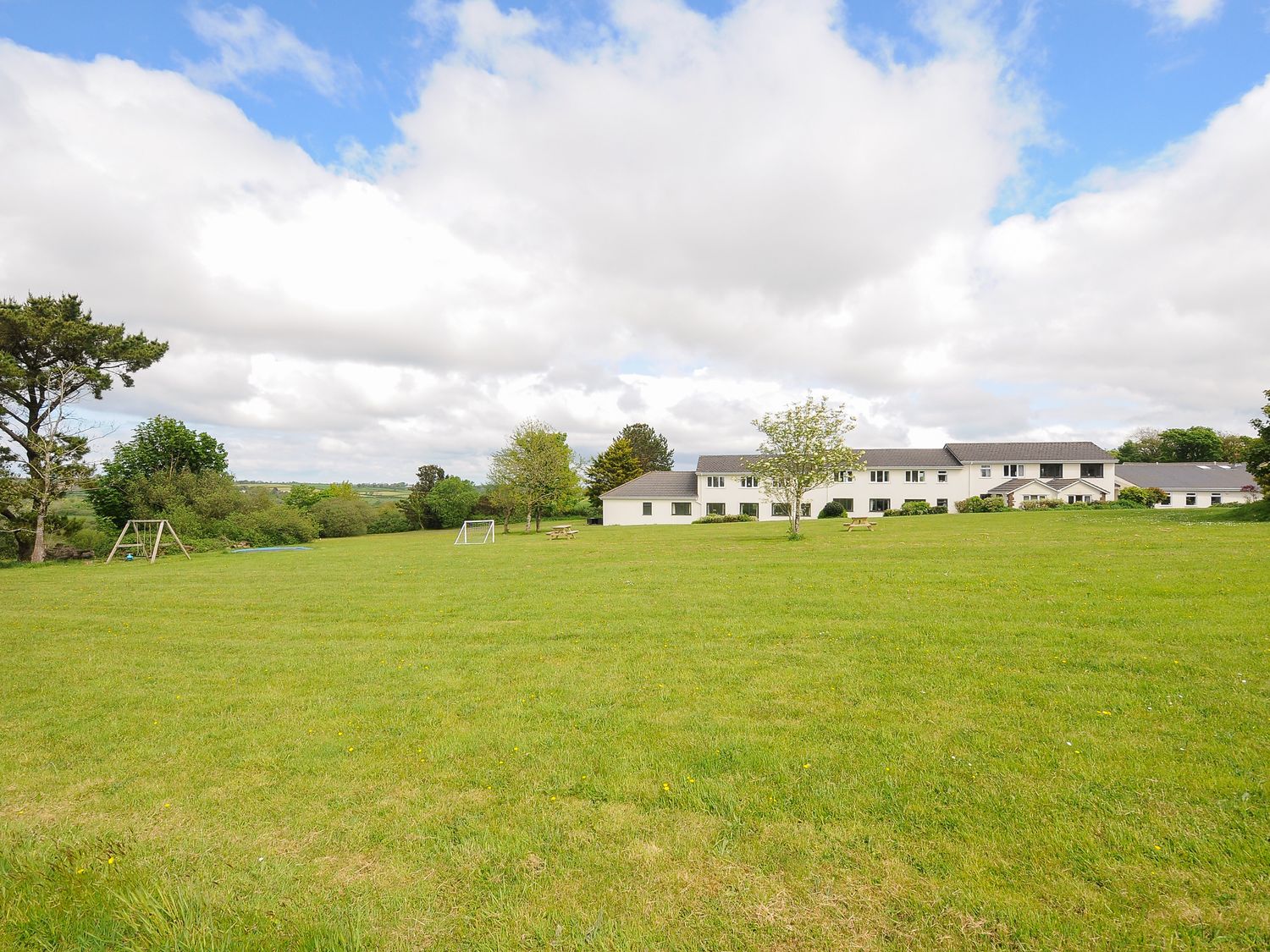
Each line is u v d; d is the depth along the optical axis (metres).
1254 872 3.81
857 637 9.71
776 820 4.70
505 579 18.19
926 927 3.55
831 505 56.38
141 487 45.72
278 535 45.03
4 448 33.31
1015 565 15.80
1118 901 3.66
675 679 8.20
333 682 8.78
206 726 7.23
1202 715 6.15
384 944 3.59
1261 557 14.95
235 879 4.25
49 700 8.39
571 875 4.16
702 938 3.54
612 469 83.38
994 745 5.76
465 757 6.09
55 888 4.19
